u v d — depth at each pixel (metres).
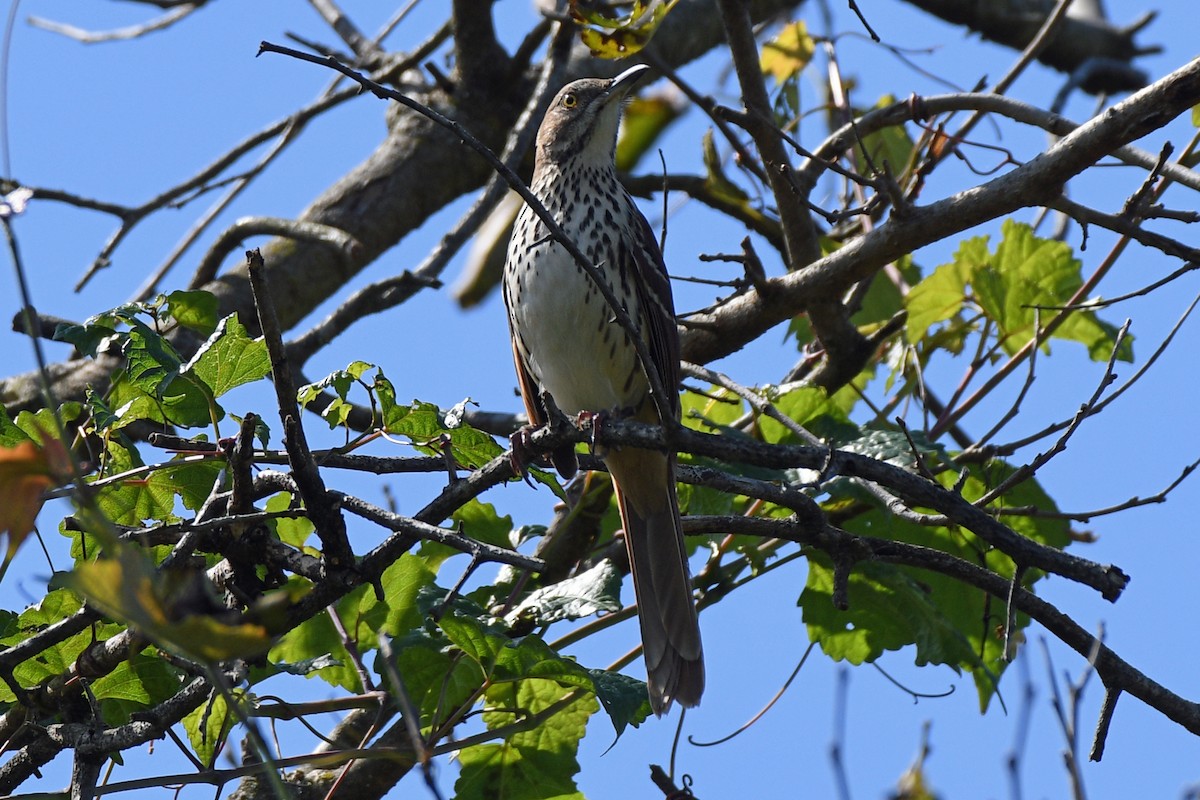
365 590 8.37
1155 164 8.59
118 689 7.67
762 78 9.91
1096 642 7.12
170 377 7.05
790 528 7.83
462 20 12.84
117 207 11.09
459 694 8.12
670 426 6.57
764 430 9.96
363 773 8.53
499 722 8.35
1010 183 8.46
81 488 4.11
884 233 8.98
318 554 7.34
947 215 8.71
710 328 10.12
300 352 10.41
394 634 8.45
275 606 4.19
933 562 7.78
